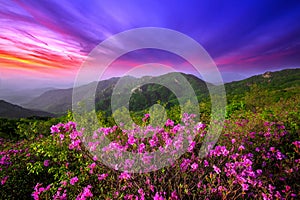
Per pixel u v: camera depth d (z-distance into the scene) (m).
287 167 2.92
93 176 3.21
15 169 4.42
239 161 2.81
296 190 2.70
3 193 3.97
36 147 4.03
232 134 4.34
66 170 3.43
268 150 3.66
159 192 2.50
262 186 2.52
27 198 3.94
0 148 6.51
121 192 2.78
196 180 2.71
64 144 3.67
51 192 3.21
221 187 2.39
